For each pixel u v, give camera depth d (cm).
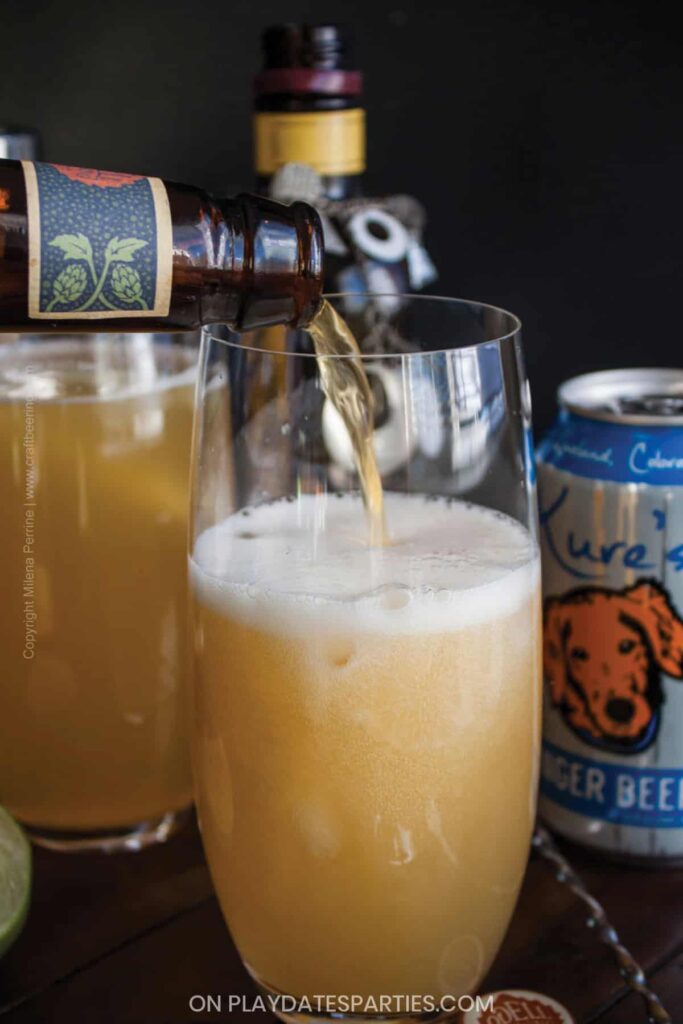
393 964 40
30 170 37
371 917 39
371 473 40
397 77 64
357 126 54
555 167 64
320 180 54
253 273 39
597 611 45
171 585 46
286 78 53
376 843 38
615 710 45
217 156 65
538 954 44
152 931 45
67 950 44
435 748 38
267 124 54
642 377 48
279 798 39
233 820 40
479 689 38
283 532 40
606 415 45
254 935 41
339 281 55
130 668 46
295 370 39
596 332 66
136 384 44
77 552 44
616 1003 42
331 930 39
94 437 44
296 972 40
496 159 65
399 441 40
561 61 63
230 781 39
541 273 66
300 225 40
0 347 44
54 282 37
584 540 45
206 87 64
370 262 55
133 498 44
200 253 38
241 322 40
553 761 47
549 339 67
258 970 42
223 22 63
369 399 39
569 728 46
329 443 39
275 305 40
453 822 39
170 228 38
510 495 40
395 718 38
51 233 37
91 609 45
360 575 38
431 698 38
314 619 37
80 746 46
